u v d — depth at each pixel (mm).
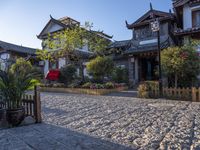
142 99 11844
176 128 5711
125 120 6801
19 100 6473
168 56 12391
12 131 5680
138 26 20609
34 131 5668
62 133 5465
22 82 6547
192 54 12242
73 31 20172
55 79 19922
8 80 6359
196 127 5758
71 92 16672
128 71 20688
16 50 29344
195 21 17594
